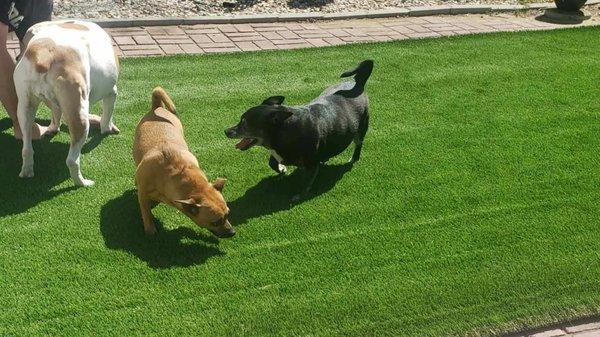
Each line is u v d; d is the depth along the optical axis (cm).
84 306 359
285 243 397
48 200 410
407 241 403
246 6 687
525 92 550
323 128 419
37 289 364
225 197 423
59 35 411
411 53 605
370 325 360
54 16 614
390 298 372
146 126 407
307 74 557
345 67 572
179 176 383
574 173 459
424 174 452
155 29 616
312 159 419
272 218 411
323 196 430
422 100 530
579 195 440
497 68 587
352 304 368
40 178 425
